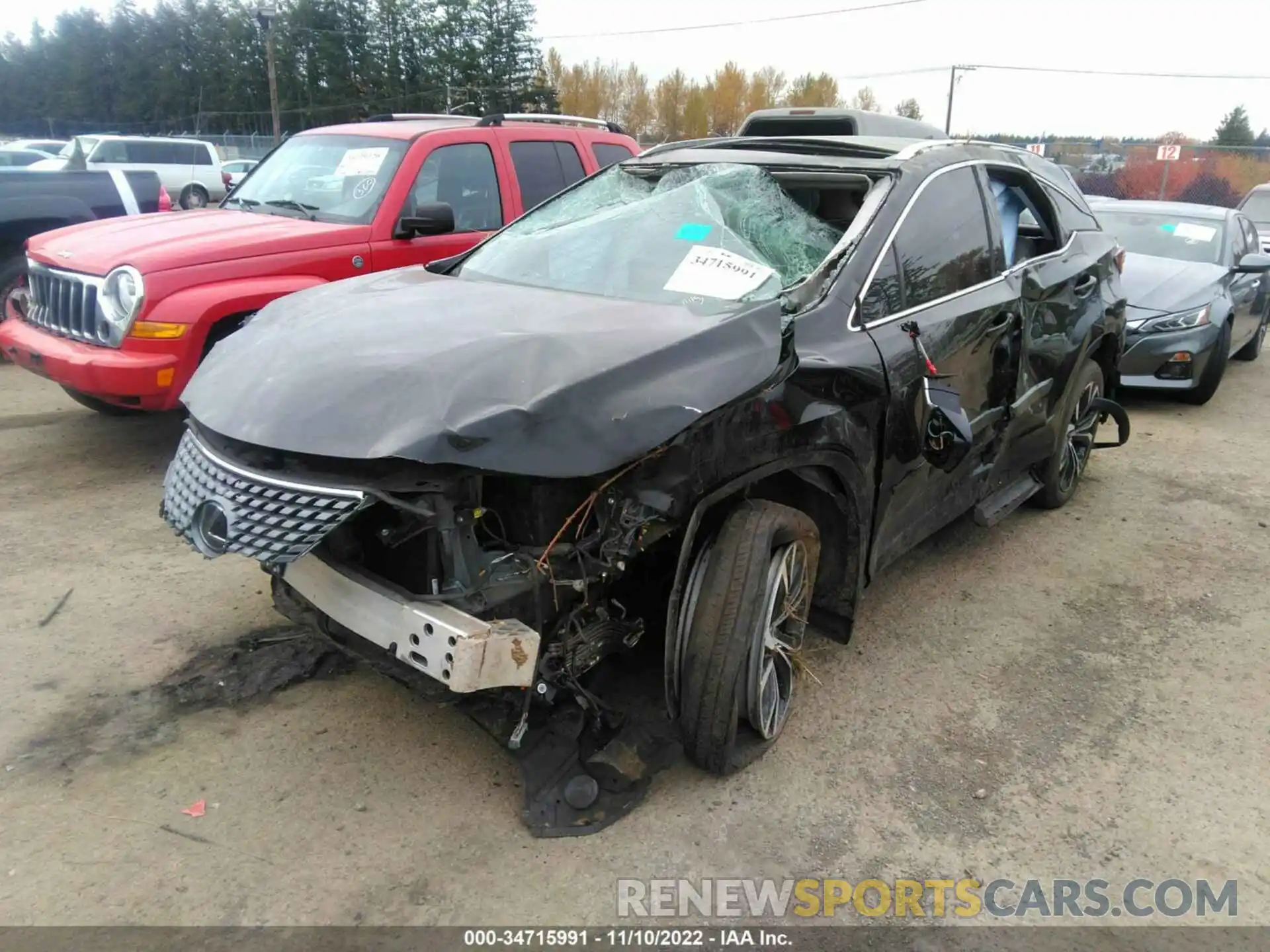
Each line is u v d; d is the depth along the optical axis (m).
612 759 2.83
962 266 3.83
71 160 14.54
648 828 2.77
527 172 6.82
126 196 8.38
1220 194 24.05
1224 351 7.91
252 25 69.06
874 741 3.23
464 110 66.75
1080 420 5.32
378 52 70.06
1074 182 5.42
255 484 2.56
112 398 5.06
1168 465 6.41
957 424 3.25
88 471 5.50
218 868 2.57
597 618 2.72
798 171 3.74
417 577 2.68
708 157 4.06
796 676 3.53
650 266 3.43
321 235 5.59
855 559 3.29
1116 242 5.57
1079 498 5.70
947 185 3.84
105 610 3.88
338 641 2.96
